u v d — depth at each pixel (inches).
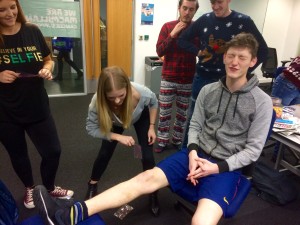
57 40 168.2
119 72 54.7
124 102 58.2
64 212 43.6
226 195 46.2
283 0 213.2
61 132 120.0
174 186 52.2
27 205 70.5
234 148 53.8
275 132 66.8
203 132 59.1
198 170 49.9
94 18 165.5
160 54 93.0
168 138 105.7
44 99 60.9
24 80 55.5
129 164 95.3
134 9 174.4
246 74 53.1
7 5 47.7
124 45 179.8
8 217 39.6
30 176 68.7
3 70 53.5
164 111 100.0
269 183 79.4
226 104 54.7
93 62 177.9
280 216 72.8
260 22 213.8
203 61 79.0
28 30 55.4
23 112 57.8
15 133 59.5
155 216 70.3
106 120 58.6
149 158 66.2
